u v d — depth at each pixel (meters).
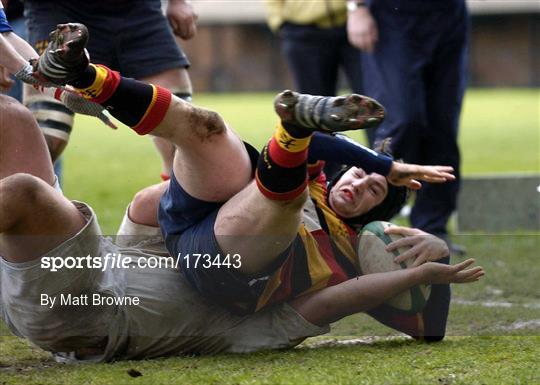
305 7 26.22
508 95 103.06
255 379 11.70
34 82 12.95
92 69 11.89
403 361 12.57
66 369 12.72
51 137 16.97
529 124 67.25
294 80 27.23
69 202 12.58
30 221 12.16
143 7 18.55
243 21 116.50
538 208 26.17
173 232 13.02
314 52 26.48
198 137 12.20
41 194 12.08
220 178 12.45
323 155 13.28
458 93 22.55
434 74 22.44
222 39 117.00
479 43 116.12
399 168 13.42
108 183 36.59
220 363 12.70
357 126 11.26
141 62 18.53
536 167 42.09
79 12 18.30
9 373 12.66
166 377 11.95
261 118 70.00
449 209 22.47
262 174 12.00
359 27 22.16
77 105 12.98
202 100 98.31
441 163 22.61
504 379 11.70
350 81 26.59
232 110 79.88
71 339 13.09
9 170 13.05
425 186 22.25
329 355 13.04
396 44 21.94
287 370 12.14
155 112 12.02
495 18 115.62
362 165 13.40
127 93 11.95
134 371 12.10
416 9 21.89
